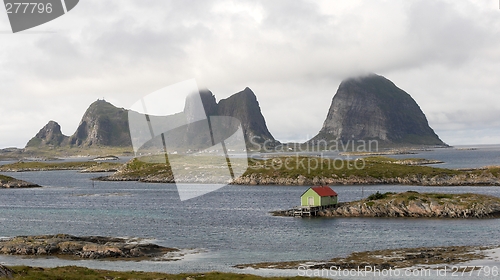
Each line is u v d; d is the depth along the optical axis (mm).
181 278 51344
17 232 96188
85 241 82000
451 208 108062
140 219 113938
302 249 75250
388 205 112188
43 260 68875
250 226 100500
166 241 84312
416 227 93688
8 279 42938
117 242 82500
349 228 94625
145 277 51094
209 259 68938
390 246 76000
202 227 100062
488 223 96875
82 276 48375
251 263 65750
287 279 51750
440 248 73250
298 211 115125
